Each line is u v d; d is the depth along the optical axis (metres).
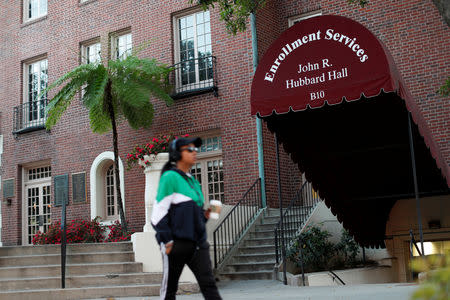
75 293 8.84
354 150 10.31
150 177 11.02
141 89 14.50
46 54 19.86
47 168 19.47
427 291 2.11
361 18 14.71
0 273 9.25
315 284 10.27
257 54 15.16
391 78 8.00
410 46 13.95
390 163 11.53
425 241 13.12
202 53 16.42
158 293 9.17
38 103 19.75
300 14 15.91
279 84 8.92
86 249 10.48
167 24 16.97
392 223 13.52
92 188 17.62
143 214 16.48
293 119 10.18
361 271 11.70
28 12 20.72
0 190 20.16
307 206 13.81
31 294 8.60
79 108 18.38
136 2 17.70
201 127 15.87
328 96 8.48
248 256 12.57
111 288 9.02
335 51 8.48
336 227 13.09
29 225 19.55
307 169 10.95
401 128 10.23
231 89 15.48
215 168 15.90
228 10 12.29
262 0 12.39
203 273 4.30
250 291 9.16
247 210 13.92
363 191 12.30
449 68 13.36
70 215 18.06
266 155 14.81
